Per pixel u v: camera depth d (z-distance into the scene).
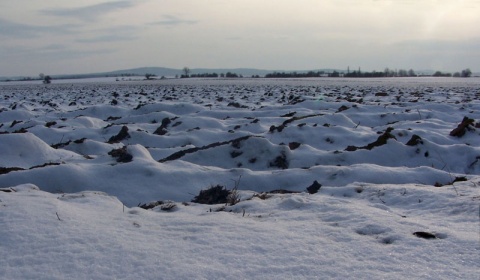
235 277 3.51
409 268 3.74
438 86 52.75
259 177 8.05
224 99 28.48
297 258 3.92
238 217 5.28
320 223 5.02
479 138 12.63
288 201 6.03
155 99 30.52
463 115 18.47
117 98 31.56
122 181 7.64
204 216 5.27
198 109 20.06
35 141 10.08
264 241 4.32
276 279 3.51
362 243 4.34
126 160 8.60
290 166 9.85
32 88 63.22
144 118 17.83
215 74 157.00
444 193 6.29
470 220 5.14
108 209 5.38
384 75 146.00
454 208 5.62
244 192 7.14
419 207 5.89
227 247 4.13
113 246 4.00
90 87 64.00
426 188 6.71
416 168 8.70
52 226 4.35
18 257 3.70
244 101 26.94
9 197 5.34
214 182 7.82
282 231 4.66
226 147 10.38
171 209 5.98
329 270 3.69
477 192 6.29
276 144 11.09
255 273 3.60
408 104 21.66
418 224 4.89
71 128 15.17
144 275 3.48
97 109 20.30
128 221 4.85
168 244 4.16
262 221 5.14
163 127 15.46
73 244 3.98
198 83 75.19
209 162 10.05
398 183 8.06
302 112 17.55
